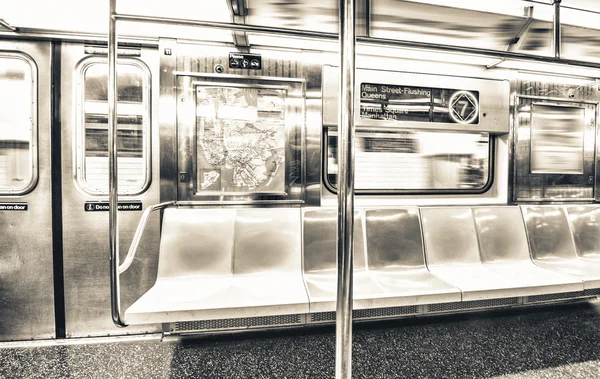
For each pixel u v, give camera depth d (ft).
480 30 8.21
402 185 9.61
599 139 10.57
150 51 8.10
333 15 7.41
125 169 8.10
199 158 8.27
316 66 8.64
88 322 8.10
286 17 7.29
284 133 8.60
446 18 7.89
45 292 7.97
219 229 7.82
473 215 9.05
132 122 8.09
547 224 9.51
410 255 8.37
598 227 9.98
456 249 8.67
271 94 8.50
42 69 7.77
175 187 8.20
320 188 8.78
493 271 8.16
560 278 7.58
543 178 10.25
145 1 6.59
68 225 7.98
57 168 7.89
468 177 10.03
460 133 9.90
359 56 8.93
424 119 9.36
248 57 8.33
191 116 8.19
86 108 7.94
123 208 8.11
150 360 6.84
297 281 7.34
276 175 8.61
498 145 10.14
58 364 6.75
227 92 8.32
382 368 6.40
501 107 9.81
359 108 9.00
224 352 7.06
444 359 6.70
